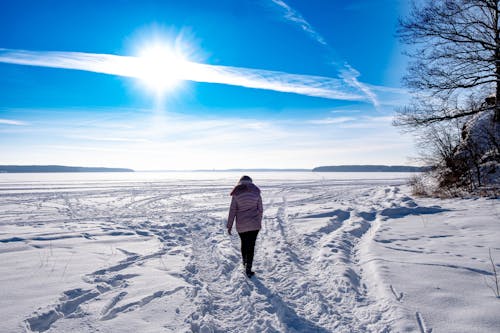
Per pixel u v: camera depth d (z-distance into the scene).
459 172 14.03
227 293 4.28
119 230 8.75
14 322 3.00
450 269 4.37
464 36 13.25
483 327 2.78
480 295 3.47
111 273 4.79
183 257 5.98
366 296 3.82
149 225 9.70
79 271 4.82
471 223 7.48
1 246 6.65
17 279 4.39
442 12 13.12
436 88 14.08
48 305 3.42
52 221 11.11
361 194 20.27
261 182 43.53
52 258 5.64
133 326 3.06
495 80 13.30
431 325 2.88
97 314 3.32
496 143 13.04
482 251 5.22
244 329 3.21
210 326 3.15
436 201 12.14
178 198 20.45
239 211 5.14
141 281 4.43
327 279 4.46
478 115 15.30
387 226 7.96
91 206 16.11
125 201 18.62
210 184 39.78
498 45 12.65
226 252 6.36
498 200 10.37
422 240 6.29
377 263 4.77
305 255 6.03
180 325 3.11
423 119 14.86
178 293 3.97
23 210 14.52
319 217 10.38
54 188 31.45
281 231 8.38
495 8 12.62
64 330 2.95
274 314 3.50
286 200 17.92
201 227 9.62
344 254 5.65
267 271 5.14
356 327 3.11
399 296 3.54
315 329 3.12
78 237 7.76
